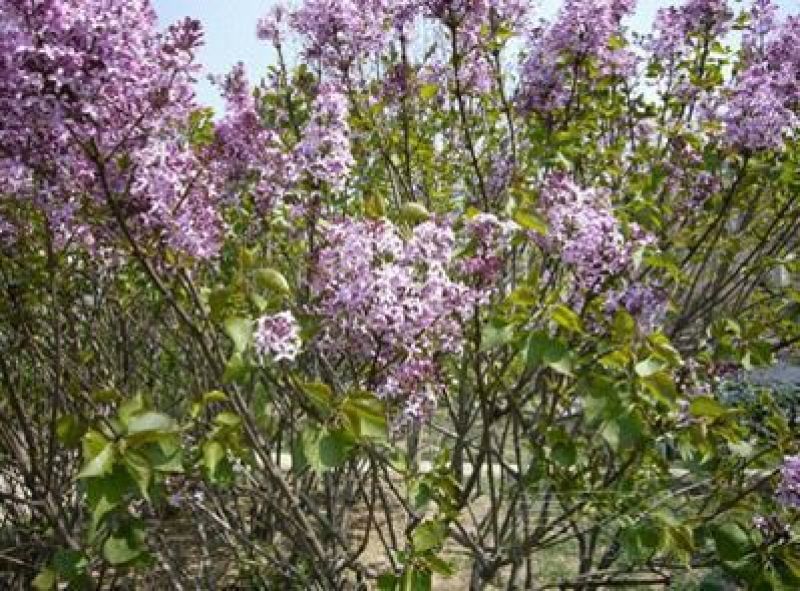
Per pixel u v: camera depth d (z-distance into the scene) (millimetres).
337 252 2859
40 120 2492
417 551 2682
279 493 3793
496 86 5328
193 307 3486
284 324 2551
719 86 4863
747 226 4867
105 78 2502
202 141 4086
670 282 4285
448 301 2912
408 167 4797
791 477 3111
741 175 3990
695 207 4594
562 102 4652
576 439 3770
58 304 4180
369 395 2424
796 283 5426
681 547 2855
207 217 2977
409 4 4672
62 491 4500
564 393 3330
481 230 3016
